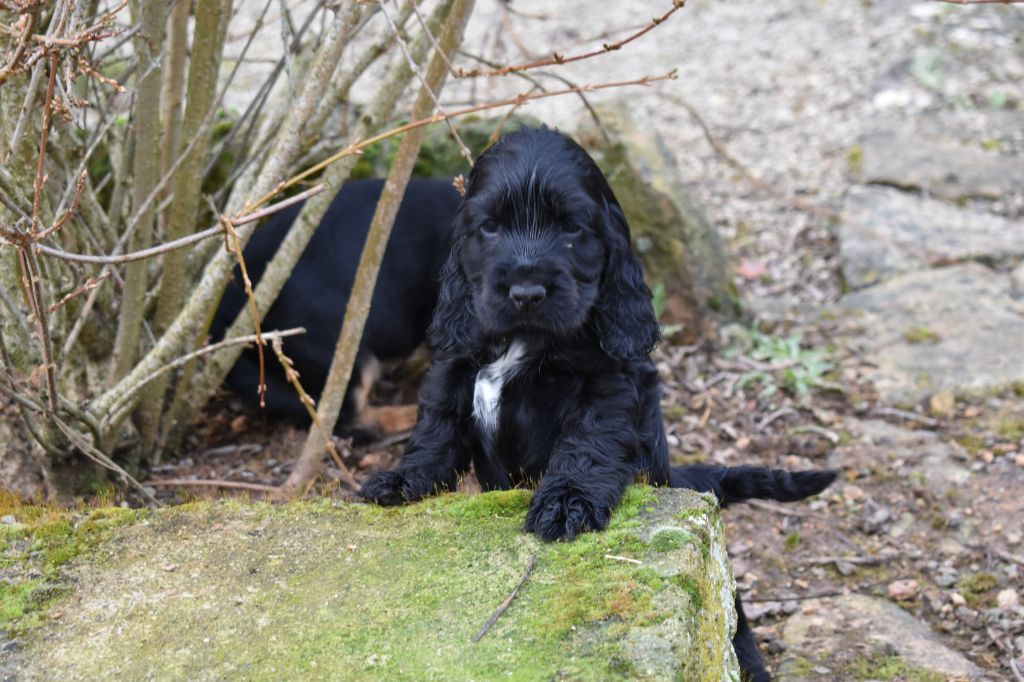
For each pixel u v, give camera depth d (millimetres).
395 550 1392
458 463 1503
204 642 1310
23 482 1658
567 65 3191
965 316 2160
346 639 1306
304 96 1572
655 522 1397
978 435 1946
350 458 1864
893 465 1913
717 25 3498
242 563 1386
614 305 1464
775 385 2053
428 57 1727
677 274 2141
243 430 1905
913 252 2375
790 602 1727
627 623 1300
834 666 1626
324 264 1878
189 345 1725
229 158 1998
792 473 1586
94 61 1614
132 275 1633
